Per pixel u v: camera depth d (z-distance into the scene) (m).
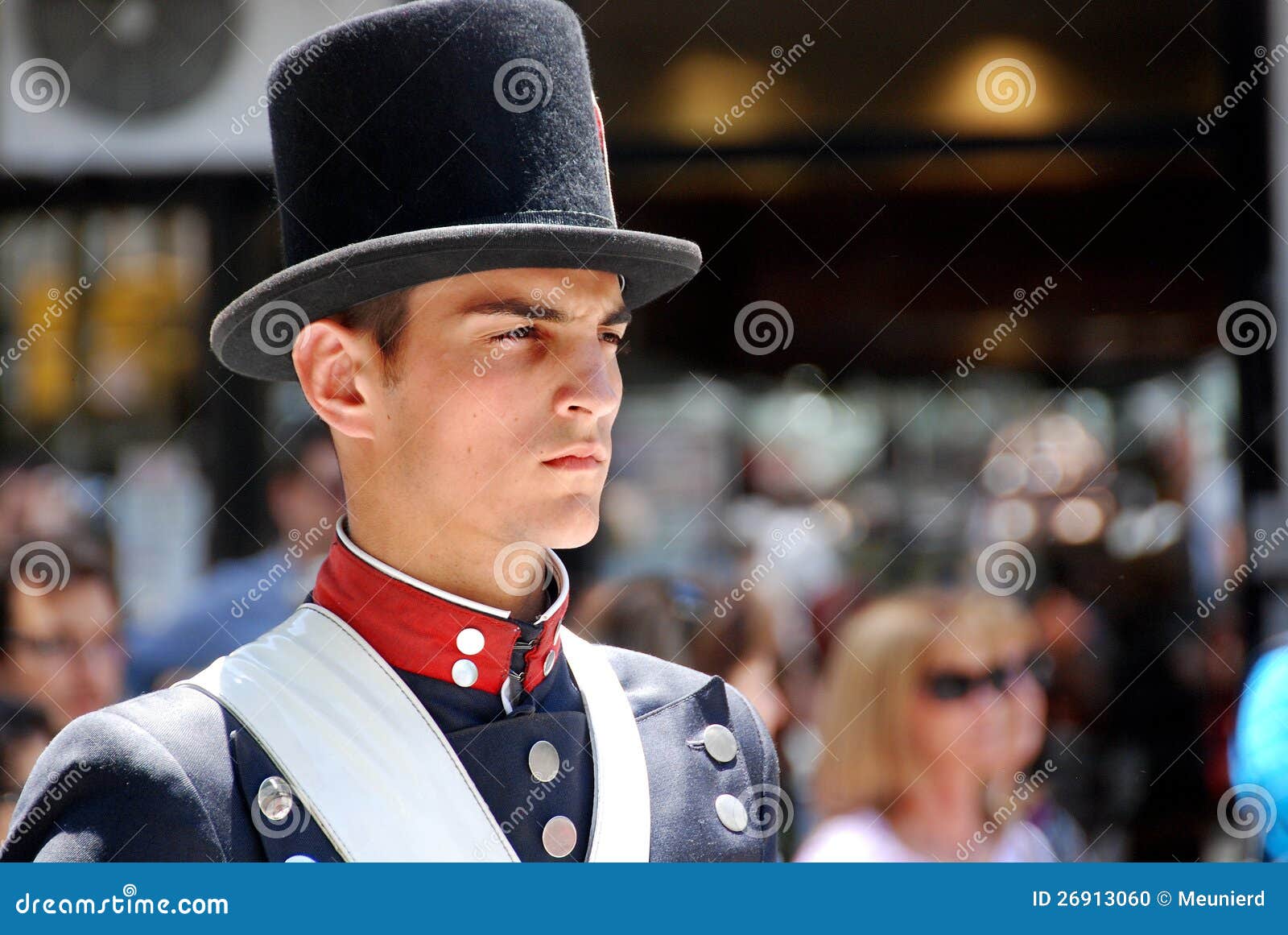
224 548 16.31
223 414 16.59
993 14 17.44
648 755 6.11
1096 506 16.06
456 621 5.68
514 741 5.70
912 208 18.80
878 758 9.08
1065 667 14.09
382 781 5.39
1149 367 18.02
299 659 5.62
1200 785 13.87
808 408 19.08
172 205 16.78
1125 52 17.25
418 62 5.71
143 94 16.58
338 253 5.43
